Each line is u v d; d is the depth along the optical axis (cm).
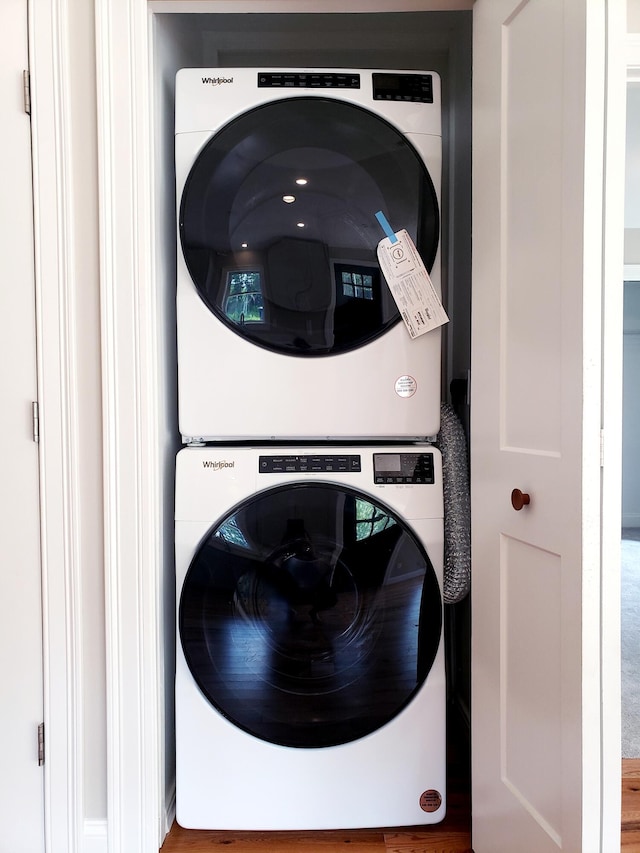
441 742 125
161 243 131
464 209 168
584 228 84
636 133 262
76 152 121
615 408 85
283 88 126
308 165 126
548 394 95
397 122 127
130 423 122
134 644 122
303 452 125
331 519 122
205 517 121
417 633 123
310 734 123
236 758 122
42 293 120
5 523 117
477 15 122
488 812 117
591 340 85
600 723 85
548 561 96
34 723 121
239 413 126
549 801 95
